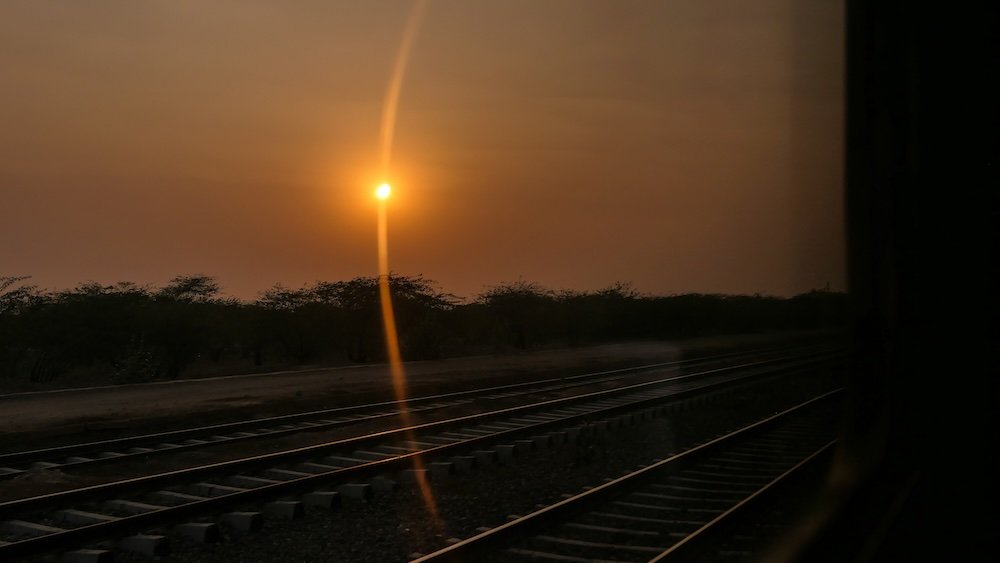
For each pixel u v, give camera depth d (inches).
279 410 805.2
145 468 525.3
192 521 383.2
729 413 784.3
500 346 1790.1
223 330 1295.5
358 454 556.1
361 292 1457.9
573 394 941.2
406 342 1457.9
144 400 838.5
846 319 355.3
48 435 645.3
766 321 2689.5
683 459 513.0
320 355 1439.5
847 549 307.1
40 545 333.1
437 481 486.9
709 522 370.6
